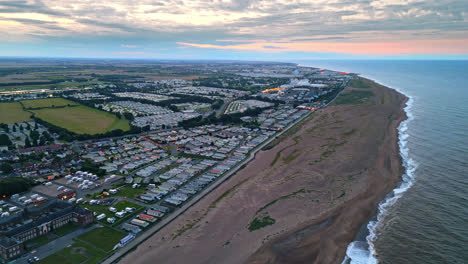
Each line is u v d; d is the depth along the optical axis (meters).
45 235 145.00
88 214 155.38
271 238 142.75
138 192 194.12
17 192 188.75
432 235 140.88
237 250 135.00
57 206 164.75
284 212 165.38
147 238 144.50
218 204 177.25
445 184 192.00
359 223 152.88
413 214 158.75
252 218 160.88
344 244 137.00
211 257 130.50
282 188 194.50
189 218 162.88
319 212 164.25
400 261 124.56
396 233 143.12
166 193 191.88
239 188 197.88
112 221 157.00
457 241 135.88
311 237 142.50
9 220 145.75
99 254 131.38
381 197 177.50
